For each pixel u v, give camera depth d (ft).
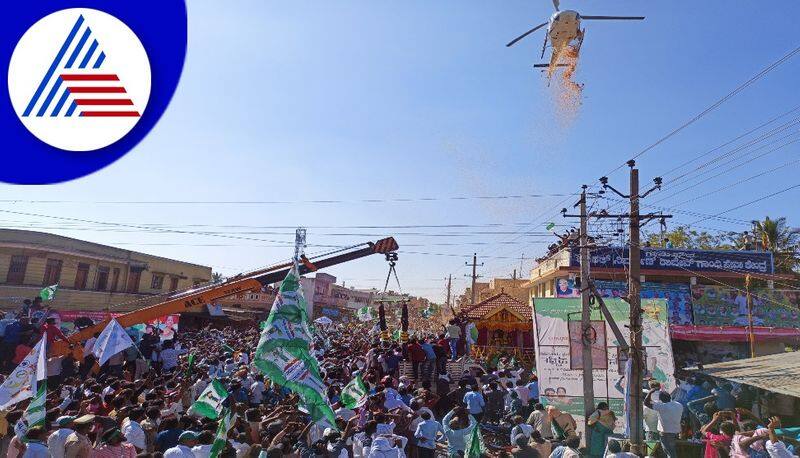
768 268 91.25
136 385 38.78
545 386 51.80
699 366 52.70
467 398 46.42
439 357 68.13
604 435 35.06
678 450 38.58
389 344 78.18
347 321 253.24
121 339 46.06
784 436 33.35
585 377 47.98
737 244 129.90
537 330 53.57
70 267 105.40
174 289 135.33
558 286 93.81
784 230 125.59
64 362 53.98
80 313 95.91
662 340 52.70
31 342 55.16
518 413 45.91
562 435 37.81
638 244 43.34
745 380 42.06
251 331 117.80
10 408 31.04
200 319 140.15
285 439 26.40
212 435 24.32
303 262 64.90
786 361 48.37
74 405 30.89
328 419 26.84
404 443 32.30
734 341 80.59
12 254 96.02
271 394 44.70
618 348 52.16
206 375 45.19
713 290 89.30
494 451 40.63
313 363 27.76
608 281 92.07
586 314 49.01
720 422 34.99
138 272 123.65
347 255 65.92
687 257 91.97
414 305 298.15
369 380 48.85
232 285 64.18
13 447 23.72
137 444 25.94
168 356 63.31
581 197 49.62
